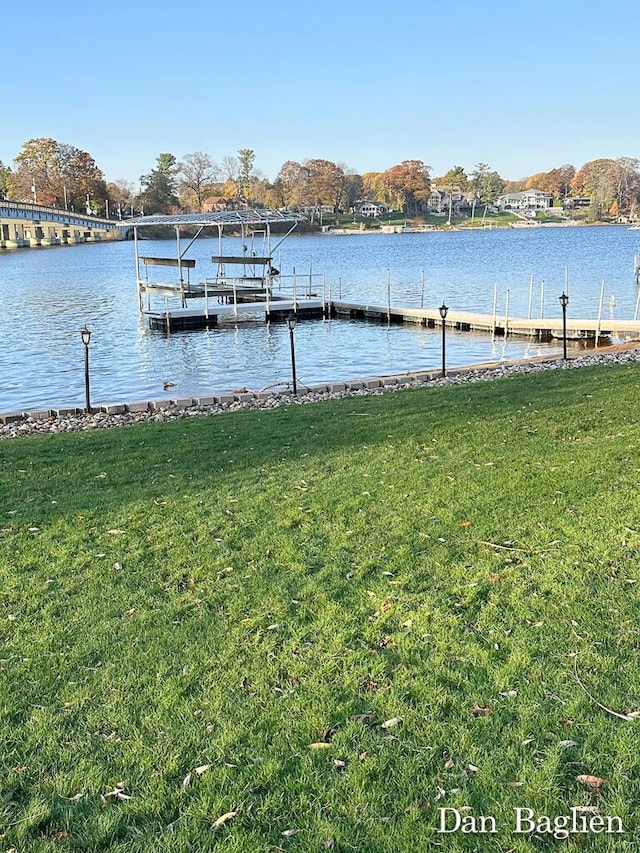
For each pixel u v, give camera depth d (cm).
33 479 812
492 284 3997
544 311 2856
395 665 399
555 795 298
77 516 668
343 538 577
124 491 742
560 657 393
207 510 666
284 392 1435
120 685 397
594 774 309
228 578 522
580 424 893
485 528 573
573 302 3081
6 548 597
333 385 1453
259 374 1872
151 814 305
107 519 657
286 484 729
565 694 361
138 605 489
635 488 632
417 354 2100
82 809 309
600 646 401
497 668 387
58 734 357
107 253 8975
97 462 874
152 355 2184
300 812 299
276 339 2456
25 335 2602
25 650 437
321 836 286
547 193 16725
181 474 796
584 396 1082
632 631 413
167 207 12525
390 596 477
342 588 495
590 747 324
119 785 322
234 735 349
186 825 297
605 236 10119
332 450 857
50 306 3525
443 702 362
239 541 588
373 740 338
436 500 643
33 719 370
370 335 2489
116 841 292
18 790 322
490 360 1969
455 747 330
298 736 346
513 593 467
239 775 323
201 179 12900
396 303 3338
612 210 14212
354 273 5025
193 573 533
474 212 16312
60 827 301
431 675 386
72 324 2891
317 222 13700
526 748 326
